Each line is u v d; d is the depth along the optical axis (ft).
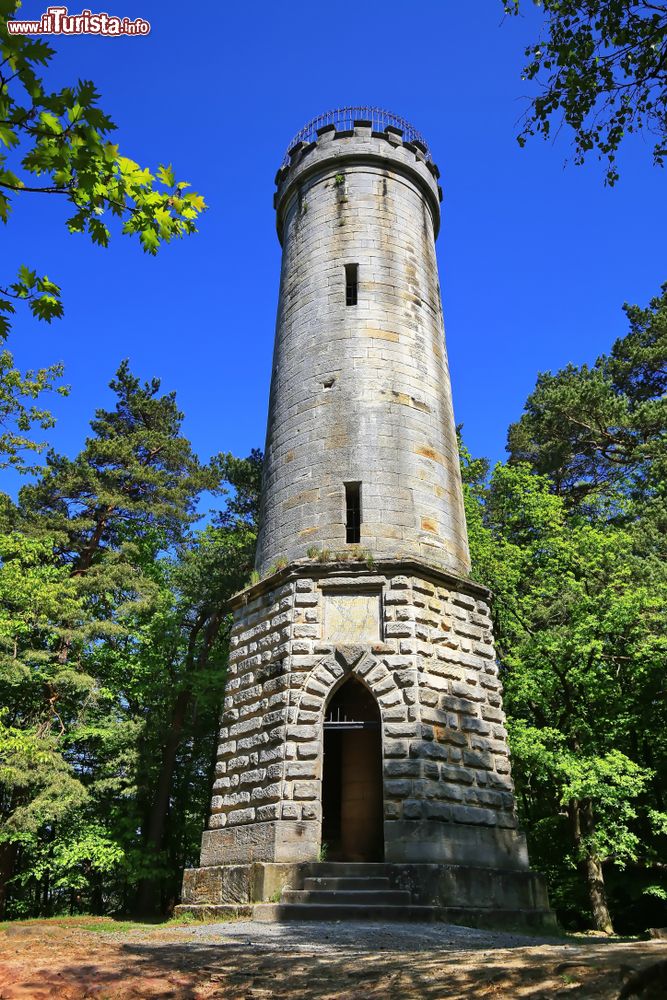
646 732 88.48
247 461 121.60
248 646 61.36
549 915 49.96
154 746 100.53
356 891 45.75
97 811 96.07
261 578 64.28
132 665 102.32
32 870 89.35
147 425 120.37
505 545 92.07
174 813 111.04
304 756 52.65
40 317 21.72
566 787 68.49
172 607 109.19
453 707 55.16
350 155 77.82
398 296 72.08
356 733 67.21
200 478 112.98
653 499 103.04
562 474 126.62
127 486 108.88
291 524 63.72
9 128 19.62
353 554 59.77
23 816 76.13
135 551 101.65
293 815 50.72
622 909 85.61
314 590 58.54
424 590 58.29
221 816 55.72
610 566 82.89
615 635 80.64
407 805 49.80
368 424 65.16
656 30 31.86
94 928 39.68
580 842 73.87
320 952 29.94
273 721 54.80
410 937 36.09
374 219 75.20
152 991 20.97
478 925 45.24
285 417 69.26
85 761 100.37
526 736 72.18
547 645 76.89
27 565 93.61
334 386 67.21
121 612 94.22
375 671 54.75
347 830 63.98
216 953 28.86
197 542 116.37
